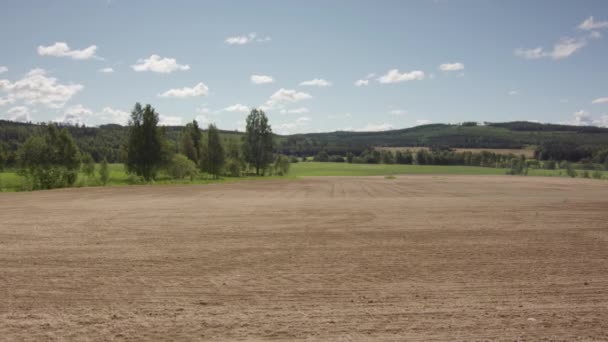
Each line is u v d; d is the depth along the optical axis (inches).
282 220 989.2
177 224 918.4
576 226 899.4
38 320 343.0
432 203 1488.7
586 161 6264.8
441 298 406.9
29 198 1663.4
